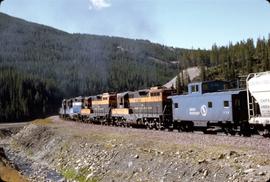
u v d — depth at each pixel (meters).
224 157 20.80
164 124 43.41
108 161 30.14
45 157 45.75
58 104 190.50
